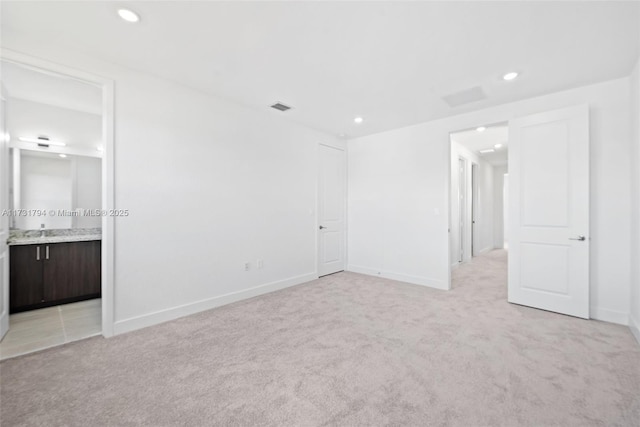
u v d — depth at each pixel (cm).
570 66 252
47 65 218
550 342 233
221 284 330
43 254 324
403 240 445
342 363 204
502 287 406
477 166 681
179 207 294
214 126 324
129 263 260
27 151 346
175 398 166
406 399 164
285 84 292
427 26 199
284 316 295
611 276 278
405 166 443
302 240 434
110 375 189
